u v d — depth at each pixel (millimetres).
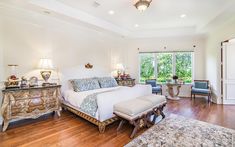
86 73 4789
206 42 5617
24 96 2939
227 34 4266
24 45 3391
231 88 4691
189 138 2416
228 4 3189
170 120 3258
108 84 4609
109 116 2811
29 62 3482
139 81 6445
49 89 3357
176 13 3914
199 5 3371
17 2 2857
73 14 3600
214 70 4969
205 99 5488
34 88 3070
